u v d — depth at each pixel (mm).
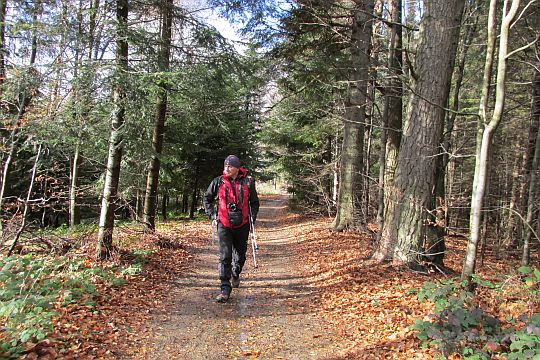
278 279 7602
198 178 21719
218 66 9078
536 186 10438
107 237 7629
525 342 3422
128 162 12250
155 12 8680
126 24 7215
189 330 4879
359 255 8969
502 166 18281
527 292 4926
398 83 10352
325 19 10414
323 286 6949
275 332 4902
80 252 7539
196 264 8805
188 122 11375
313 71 10930
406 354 4070
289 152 22109
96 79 6699
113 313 5066
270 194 54969
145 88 7020
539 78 10859
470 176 19219
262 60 11422
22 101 6676
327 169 18203
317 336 4785
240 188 6062
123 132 7219
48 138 6727
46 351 3648
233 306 5871
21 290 4598
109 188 7652
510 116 14328
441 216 7418
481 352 3658
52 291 5191
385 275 7027
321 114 14289
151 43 7621
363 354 4207
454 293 5004
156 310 5488
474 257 5059
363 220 13258
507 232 13719
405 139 7477
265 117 21000
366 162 16203
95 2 7156
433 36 7105
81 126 6953
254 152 23234
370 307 5590
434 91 7152
